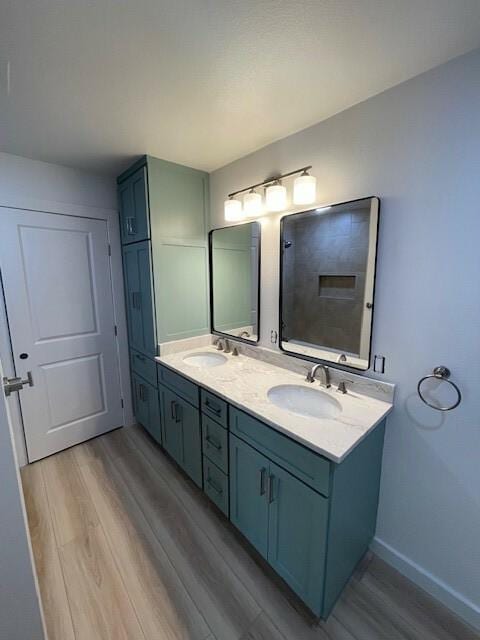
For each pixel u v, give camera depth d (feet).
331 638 3.86
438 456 4.18
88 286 7.91
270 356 6.51
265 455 4.36
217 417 5.32
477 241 3.60
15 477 2.74
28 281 6.95
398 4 2.82
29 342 7.10
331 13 2.92
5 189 6.43
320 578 3.76
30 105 4.47
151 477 6.89
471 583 4.05
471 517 3.97
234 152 6.36
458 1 2.78
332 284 5.18
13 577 2.83
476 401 3.78
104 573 4.67
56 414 7.71
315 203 5.28
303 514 3.88
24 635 2.96
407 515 4.58
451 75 3.59
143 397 8.29
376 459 4.58
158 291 7.07
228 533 5.41
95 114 4.77
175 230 7.16
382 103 4.23
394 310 4.42
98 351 8.31
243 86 4.09
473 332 3.73
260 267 6.56
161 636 3.88
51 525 5.57
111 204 8.02
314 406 5.20
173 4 2.81
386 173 4.30
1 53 3.34
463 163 3.62
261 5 2.84
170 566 4.79
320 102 4.49
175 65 3.64
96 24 2.99
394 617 4.10
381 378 4.68
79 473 7.02
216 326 8.00
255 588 4.46
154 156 6.55
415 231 4.09
